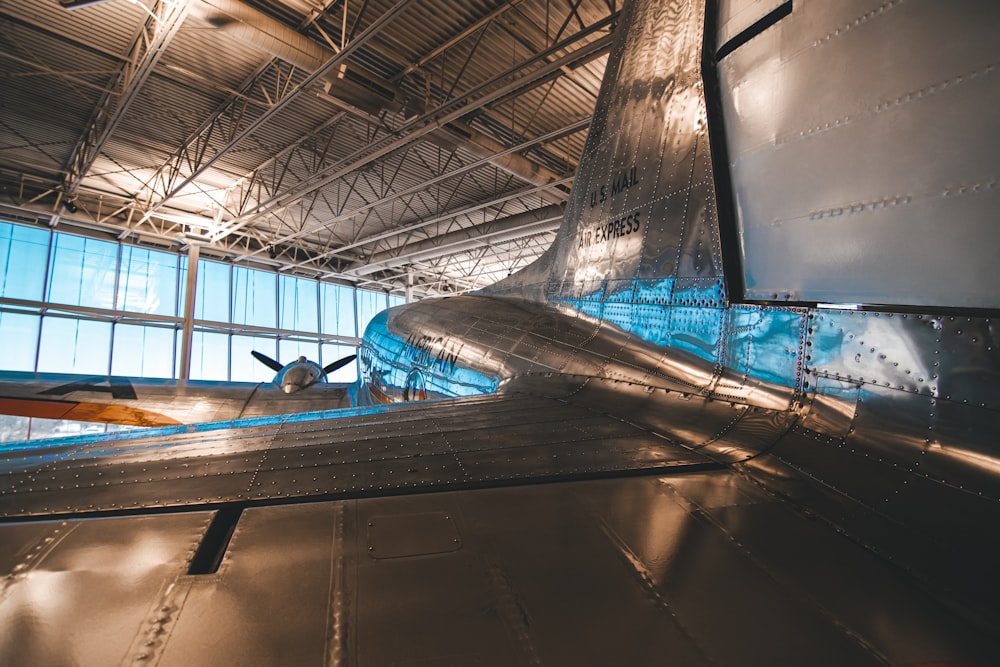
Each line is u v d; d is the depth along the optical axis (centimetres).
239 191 1762
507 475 174
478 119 1327
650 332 293
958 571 121
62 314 1806
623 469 180
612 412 254
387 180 1694
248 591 112
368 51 1082
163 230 1933
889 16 167
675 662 98
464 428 225
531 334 408
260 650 97
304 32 1018
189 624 102
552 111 1289
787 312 203
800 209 198
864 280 173
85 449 189
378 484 165
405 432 218
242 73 1145
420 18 986
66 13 955
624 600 114
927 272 154
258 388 848
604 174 356
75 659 92
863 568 126
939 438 148
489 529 141
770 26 217
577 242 391
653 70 308
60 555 121
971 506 133
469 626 105
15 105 1255
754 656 100
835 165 184
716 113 251
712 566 126
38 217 1739
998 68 139
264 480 166
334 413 254
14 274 1719
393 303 2919
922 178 156
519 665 96
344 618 106
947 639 106
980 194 142
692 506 154
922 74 157
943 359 149
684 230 271
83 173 1441
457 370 451
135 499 150
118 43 1041
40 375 718
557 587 118
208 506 149
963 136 146
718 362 240
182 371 1917
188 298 1934
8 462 175
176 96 1220
